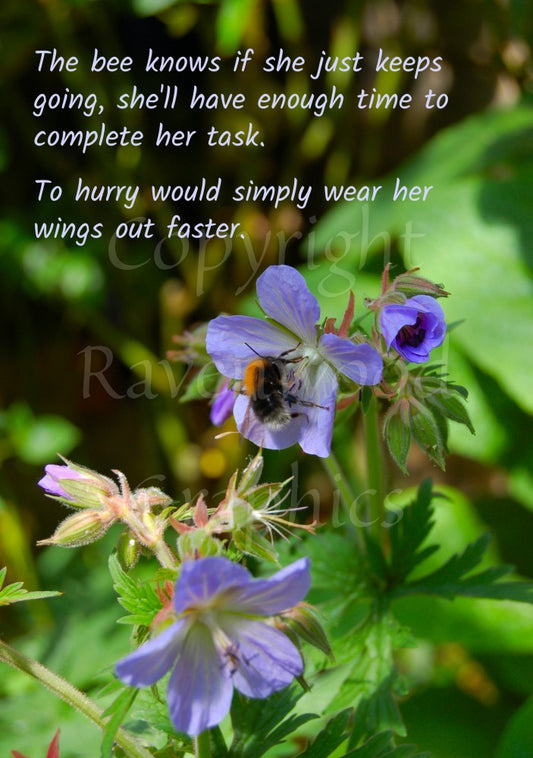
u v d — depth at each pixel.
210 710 0.67
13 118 1.12
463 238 0.90
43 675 0.70
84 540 0.70
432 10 1.10
